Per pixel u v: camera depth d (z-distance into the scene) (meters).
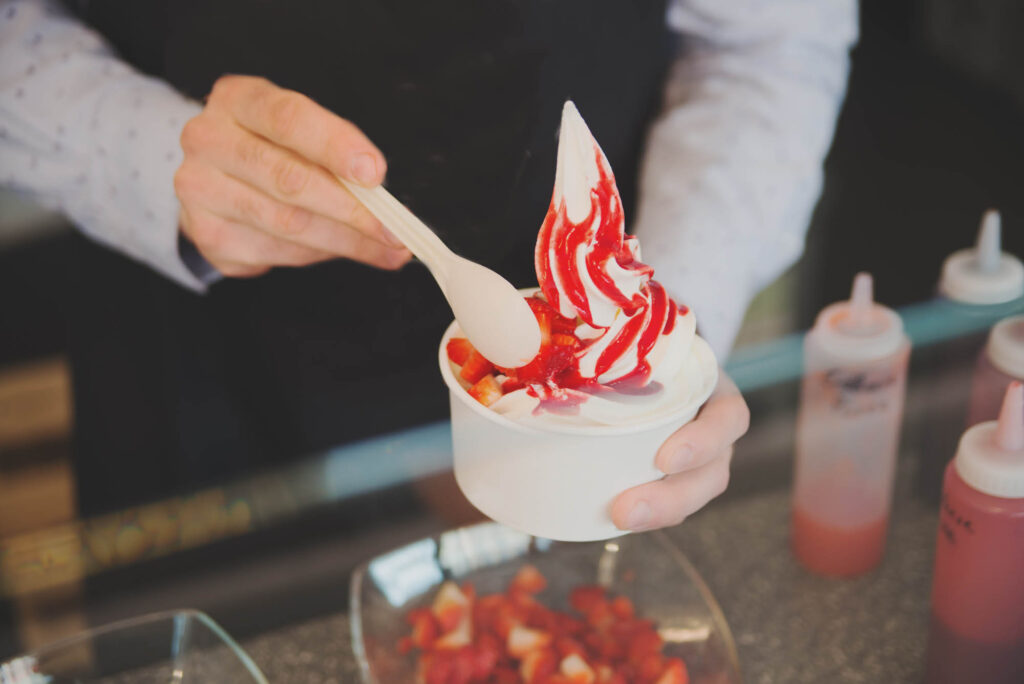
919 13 2.89
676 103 1.22
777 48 1.19
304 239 0.84
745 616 0.86
